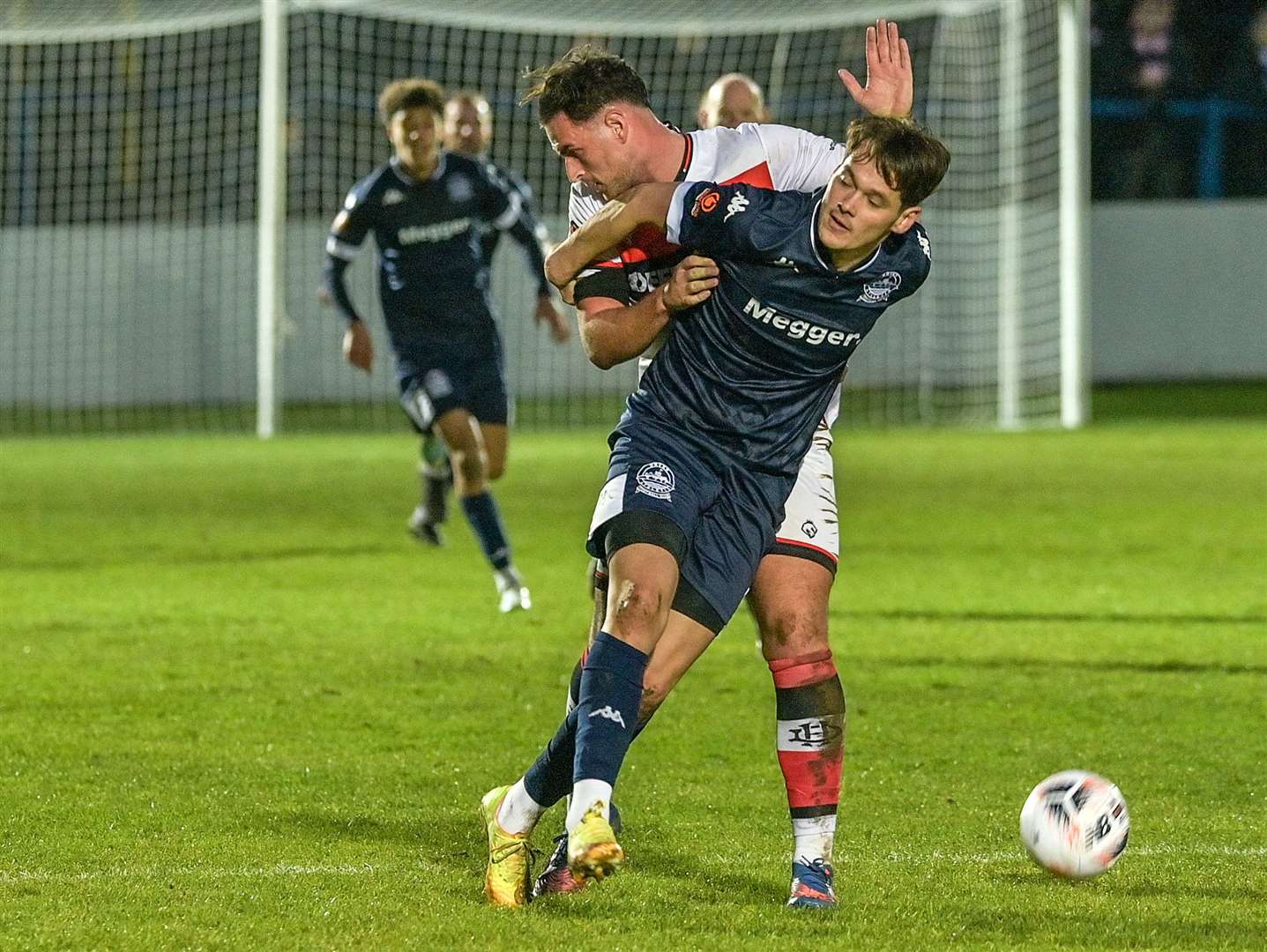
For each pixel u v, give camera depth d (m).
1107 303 76.19
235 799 14.42
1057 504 38.94
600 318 11.62
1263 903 11.38
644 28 58.72
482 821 13.74
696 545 11.56
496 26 59.22
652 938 10.44
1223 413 65.12
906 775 15.53
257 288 71.75
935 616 24.84
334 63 74.00
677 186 11.42
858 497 40.59
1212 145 79.69
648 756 16.30
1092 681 20.14
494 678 20.23
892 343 73.56
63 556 31.17
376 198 26.98
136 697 18.92
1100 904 11.30
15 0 56.28
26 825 13.45
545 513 38.31
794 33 75.06
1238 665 21.11
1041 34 70.75
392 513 38.47
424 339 26.86
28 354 72.19
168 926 10.61
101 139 74.06
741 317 11.38
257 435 62.34
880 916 11.00
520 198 28.30
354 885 11.71
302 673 20.41
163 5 57.44
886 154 10.67
